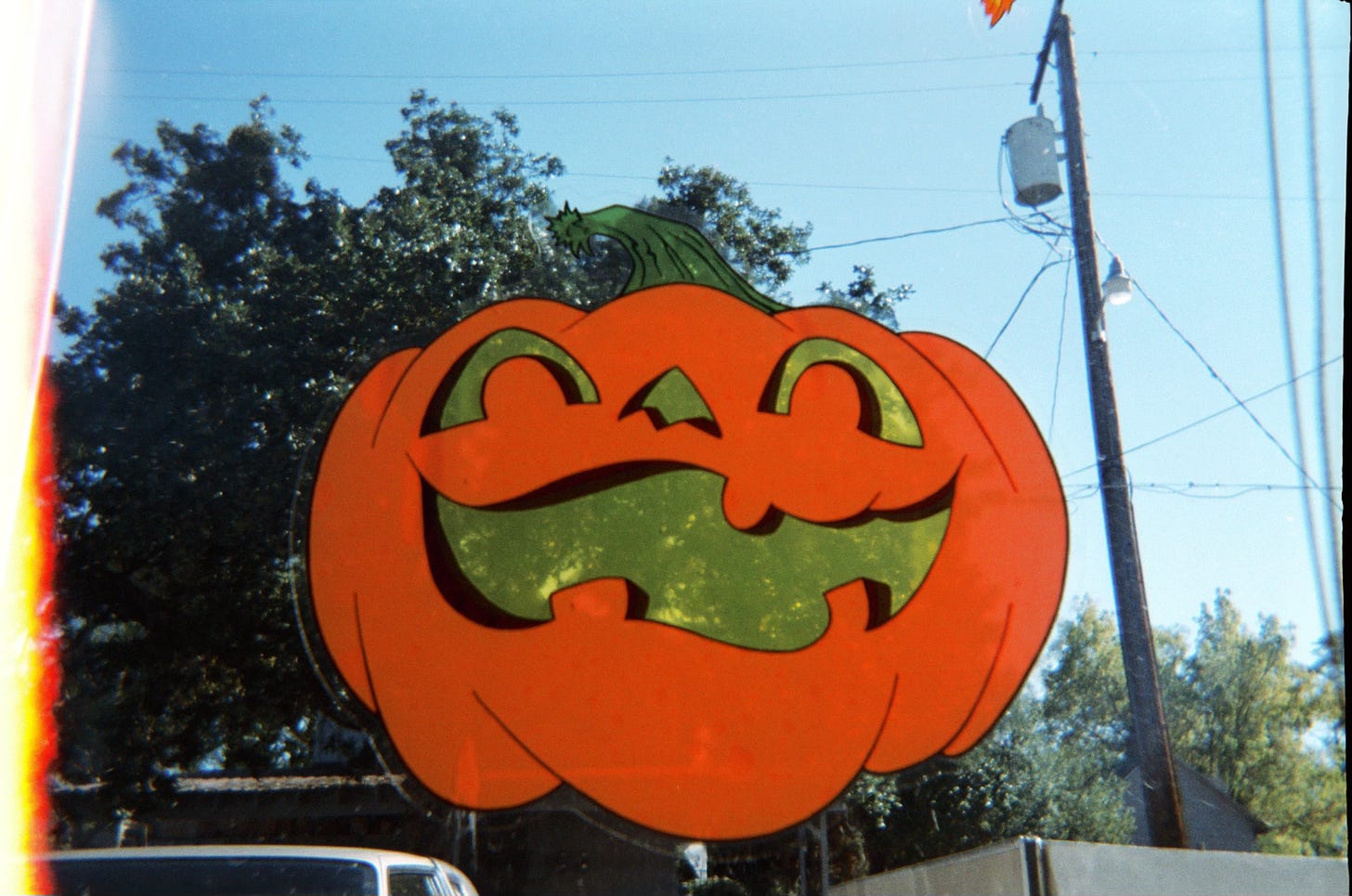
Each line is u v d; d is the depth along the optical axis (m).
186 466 3.28
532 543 2.81
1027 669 2.82
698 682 2.78
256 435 3.39
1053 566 2.88
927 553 2.87
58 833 3.12
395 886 2.76
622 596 2.80
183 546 3.27
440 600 2.75
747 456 2.90
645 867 2.77
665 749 2.74
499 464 2.84
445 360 2.91
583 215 3.13
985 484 2.91
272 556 3.30
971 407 2.96
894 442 2.93
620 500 2.85
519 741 2.72
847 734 2.78
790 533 2.86
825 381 2.96
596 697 2.75
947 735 2.79
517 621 2.77
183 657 3.35
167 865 2.73
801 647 2.81
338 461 2.80
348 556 2.75
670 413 2.91
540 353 2.93
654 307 3.00
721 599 2.82
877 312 3.05
